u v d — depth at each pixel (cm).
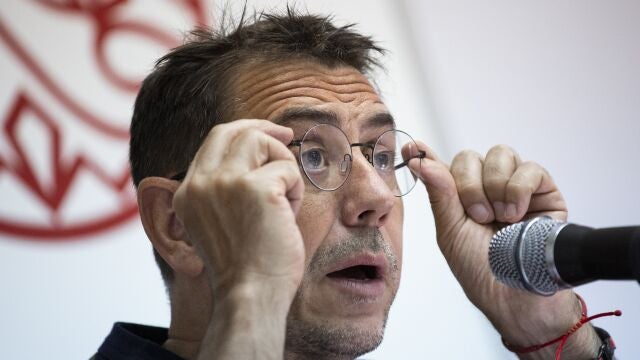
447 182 253
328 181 216
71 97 331
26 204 321
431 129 382
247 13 319
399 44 383
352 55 238
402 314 366
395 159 239
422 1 392
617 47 420
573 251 172
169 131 232
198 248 185
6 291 314
